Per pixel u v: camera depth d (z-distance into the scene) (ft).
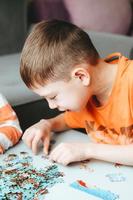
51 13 7.36
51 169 2.68
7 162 2.81
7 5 6.66
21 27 6.93
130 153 2.69
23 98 4.58
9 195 2.36
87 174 2.60
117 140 3.07
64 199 2.30
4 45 6.74
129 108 2.93
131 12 7.96
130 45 5.84
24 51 2.71
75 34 2.77
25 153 2.97
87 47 2.79
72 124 3.36
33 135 3.09
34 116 4.69
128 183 2.48
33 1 7.47
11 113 3.37
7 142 3.04
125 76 2.90
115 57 3.08
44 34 2.72
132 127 2.99
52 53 2.64
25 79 2.73
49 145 3.08
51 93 2.70
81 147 2.78
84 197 2.32
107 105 3.01
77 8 7.32
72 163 2.75
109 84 2.94
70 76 2.69
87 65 2.76
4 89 4.70
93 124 3.22
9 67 5.70
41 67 2.63
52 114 4.79
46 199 2.31
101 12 7.46
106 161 2.76
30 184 2.48
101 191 2.38
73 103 2.77
